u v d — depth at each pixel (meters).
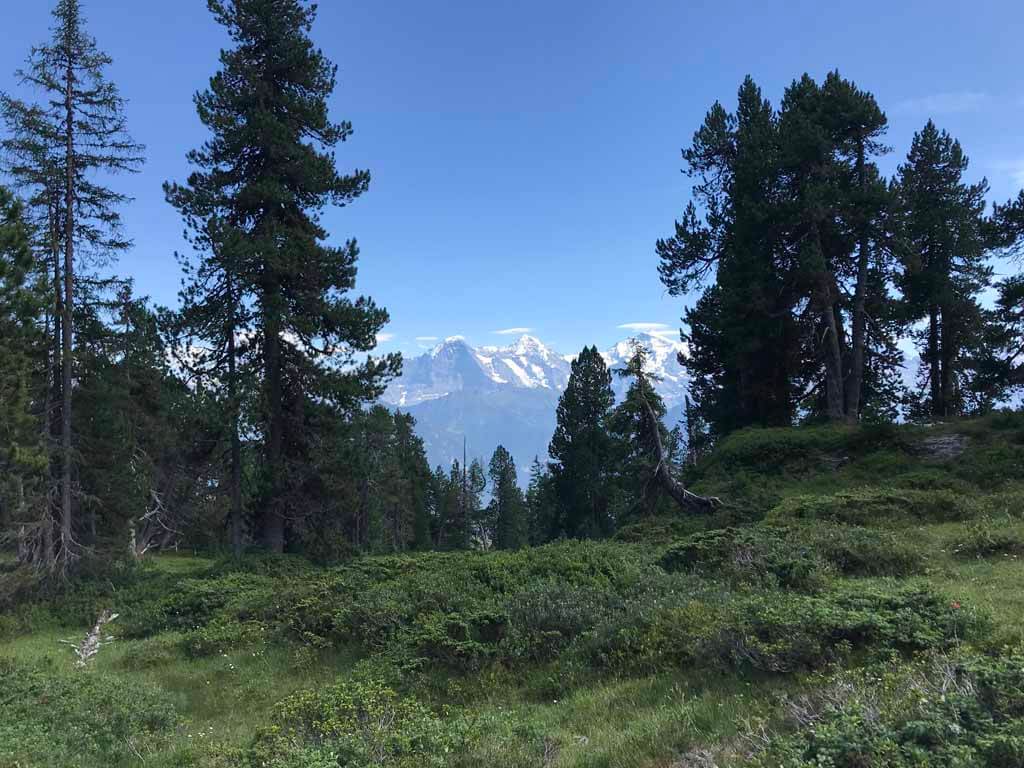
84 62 20.86
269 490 24.17
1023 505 16.66
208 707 10.15
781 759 4.50
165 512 29.75
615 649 8.77
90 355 23.39
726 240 35.16
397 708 7.75
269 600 14.84
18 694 9.84
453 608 11.34
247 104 24.73
